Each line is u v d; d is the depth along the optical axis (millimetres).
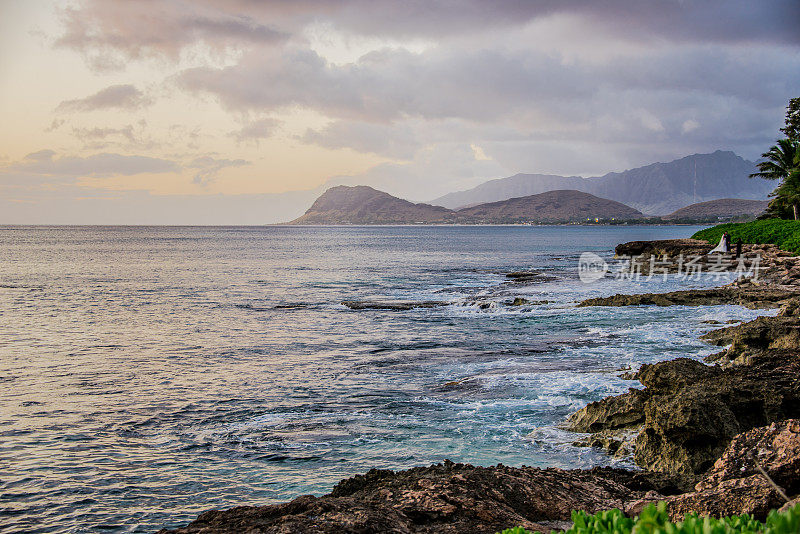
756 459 7816
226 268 78375
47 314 38000
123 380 20859
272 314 37625
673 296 35125
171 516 10781
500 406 16547
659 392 14000
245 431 15273
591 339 25844
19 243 162750
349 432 14914
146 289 53125
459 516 7523
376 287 54188
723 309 31562
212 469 12852
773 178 88500
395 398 17953
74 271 73188
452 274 67562
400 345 26828
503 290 46938
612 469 10859
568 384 18312
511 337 27797
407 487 8594
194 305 42281
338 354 25109
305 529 6426
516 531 4883
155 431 15422
